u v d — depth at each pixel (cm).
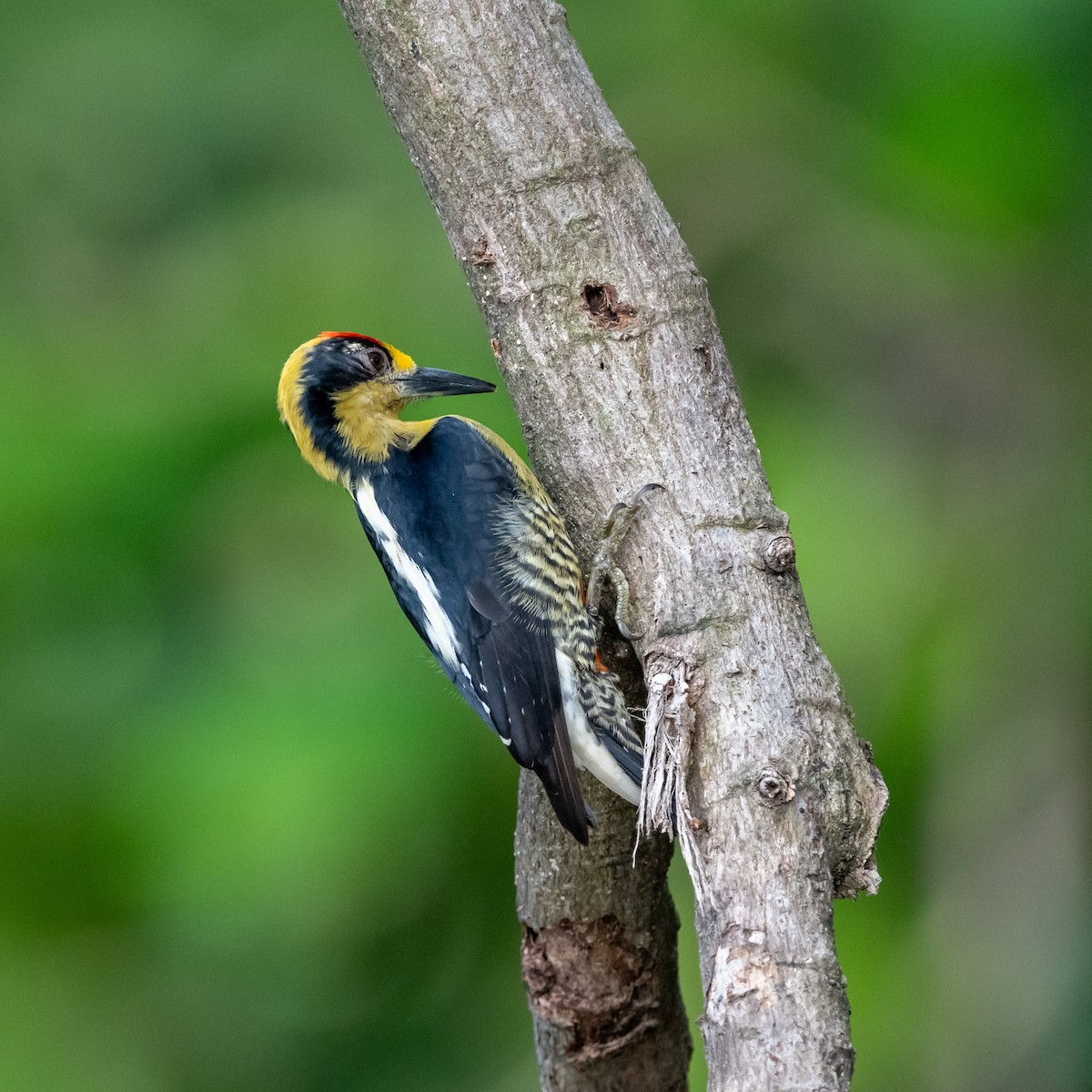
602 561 745
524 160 755
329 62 1619
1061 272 1442
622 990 849
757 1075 609
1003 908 1245
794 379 1484
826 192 1514
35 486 1184
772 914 647
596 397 756
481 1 754
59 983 1230
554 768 821
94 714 1163
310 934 1216
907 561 1322
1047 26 1312
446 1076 1289
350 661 1143
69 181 1602
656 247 760
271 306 1455
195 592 1202
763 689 698
